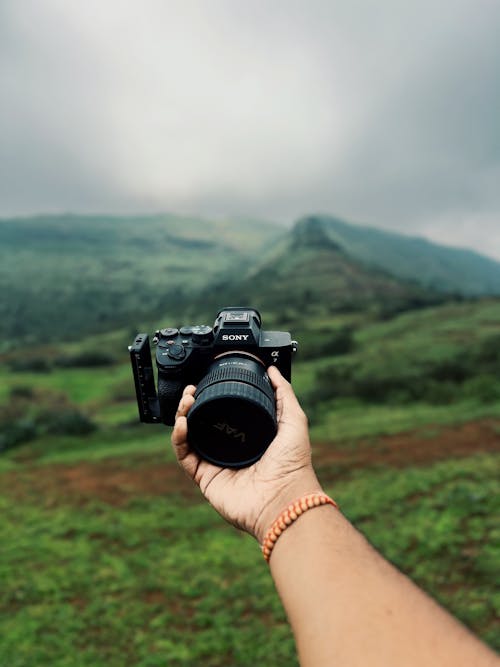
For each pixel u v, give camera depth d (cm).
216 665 763
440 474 1449
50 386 5919
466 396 2872
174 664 774
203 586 998
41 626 898
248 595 945
